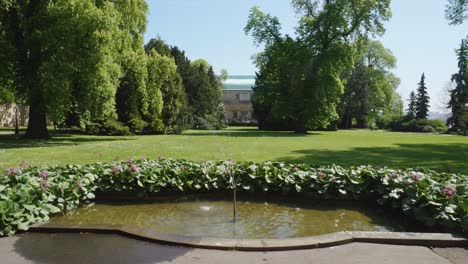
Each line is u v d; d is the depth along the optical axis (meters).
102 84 17.48
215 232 4.33
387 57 56.22
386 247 3.63
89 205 5.43
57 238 3.77
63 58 16.06
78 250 3.46
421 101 61.25
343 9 32.06
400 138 27.48
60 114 16.34
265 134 29.42
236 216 5.01
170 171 6.00
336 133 35.31
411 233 3.83
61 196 4.96
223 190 6.13
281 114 33.06
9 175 5.09
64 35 16.16
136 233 3.77
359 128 58.41
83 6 16.44
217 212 5.21
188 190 6.02
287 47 34.41
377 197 5.61
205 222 4.73
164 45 35.75
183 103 32.28
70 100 17.30
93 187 5.55
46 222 4.10
